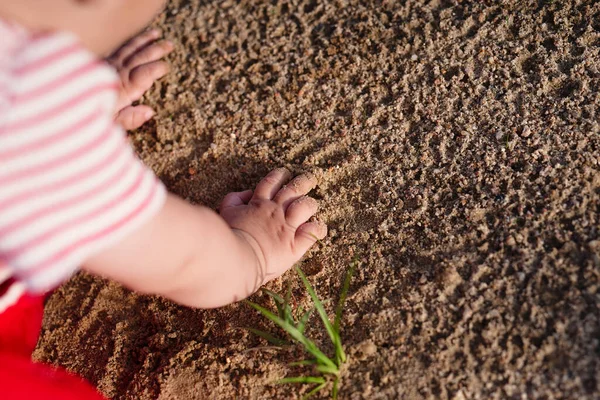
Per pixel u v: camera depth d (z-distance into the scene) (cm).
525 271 71
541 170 74
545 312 69
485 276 71
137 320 78
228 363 73
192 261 65
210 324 76
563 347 67
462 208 75
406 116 80
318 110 83
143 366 75
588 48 79
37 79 56
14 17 57
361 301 74
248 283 72
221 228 68
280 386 72
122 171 59
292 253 75
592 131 75
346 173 79
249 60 88
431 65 82
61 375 70
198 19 92
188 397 73
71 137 56
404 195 77
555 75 78
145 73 84
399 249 75
